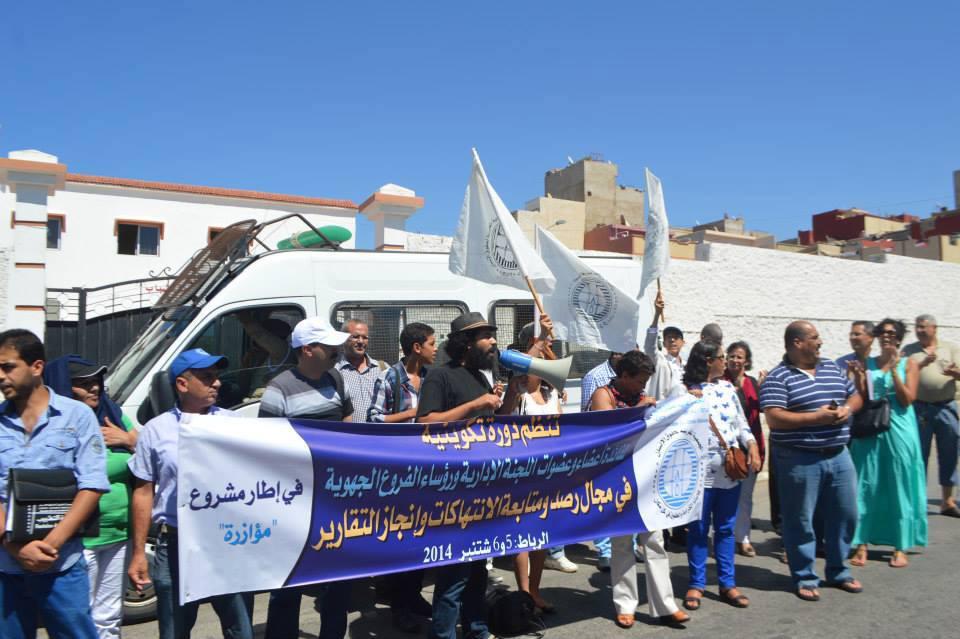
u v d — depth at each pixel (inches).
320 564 160.6
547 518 189.3
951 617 204.1
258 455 153.8
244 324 249.8
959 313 738.8
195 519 146.1
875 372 256.5
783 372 225.5
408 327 224.1
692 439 210.4
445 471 175.6
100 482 136.2
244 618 153.8
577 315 231.9
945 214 1362.0
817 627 197.8
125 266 748.6
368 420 208.7
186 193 772.0
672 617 199.8
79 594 136.2
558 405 239.8
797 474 220.8
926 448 323.9
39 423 132.9
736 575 247.1
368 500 166.7
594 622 204.1
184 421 147.0
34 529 128.0
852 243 1203.2
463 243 219.0
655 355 241.4
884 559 260.5
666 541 294.7
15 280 451.8
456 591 175.0
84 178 735.1
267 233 788.6
